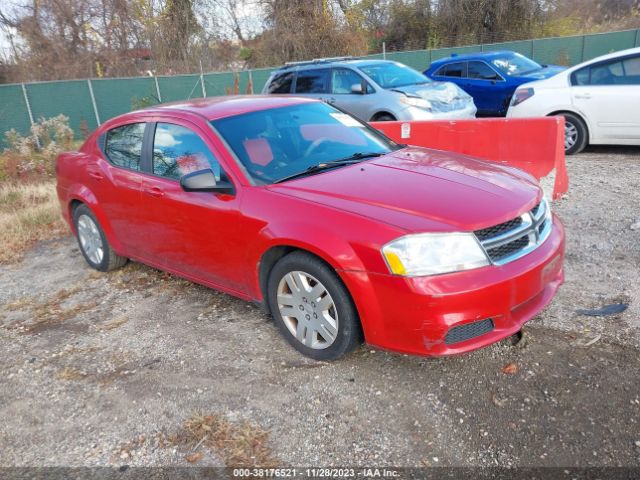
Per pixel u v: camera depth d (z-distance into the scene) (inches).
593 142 347.3
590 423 114.0
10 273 239.0
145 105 816.9
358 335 134.6
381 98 391.2
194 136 169.5
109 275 221.3
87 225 222.2
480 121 268.4
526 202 134.6
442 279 118.9
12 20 1171.3
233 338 161.0
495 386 128.2
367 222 126.3
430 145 285.7
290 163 160.1
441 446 112.2
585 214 234.1
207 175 151.3
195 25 1193.4
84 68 1180.5
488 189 138.1
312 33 1111.6
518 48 952.3
